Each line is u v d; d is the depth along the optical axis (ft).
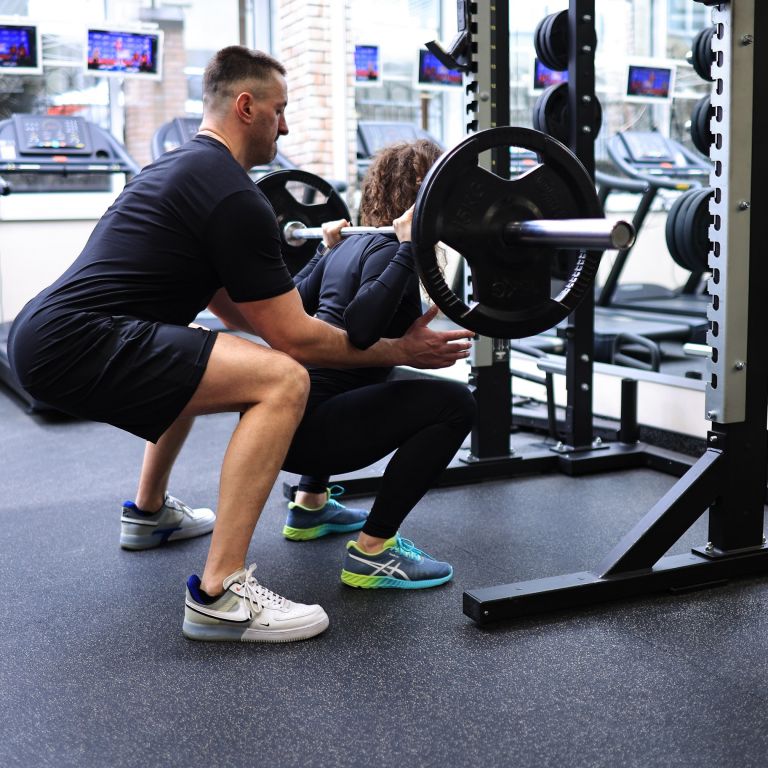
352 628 5.99
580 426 10.16
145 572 7.10
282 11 20.36
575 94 9.45
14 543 7.84
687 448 10.21
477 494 9.23
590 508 8.67
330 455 6.50
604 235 4.60
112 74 18.72
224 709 4.94
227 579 5.76
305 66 19.43
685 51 22.26
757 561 6.73
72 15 20.06
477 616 5.94
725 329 6.31
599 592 6.27
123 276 5.58
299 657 5.57
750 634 5.78
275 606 5.84
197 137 5.88
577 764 4.34
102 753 4.51
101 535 8.04
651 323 14.57
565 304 5.61
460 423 6.42
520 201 5.29
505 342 9.77
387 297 5.83
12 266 18.37
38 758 4.47
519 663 5.43
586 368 10.08
